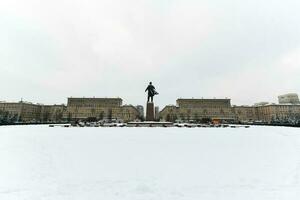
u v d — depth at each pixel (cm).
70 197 534
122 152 1122
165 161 911
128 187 605
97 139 1767
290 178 681
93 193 561
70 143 1491
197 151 1155
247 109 13150
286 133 2673
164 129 3466
